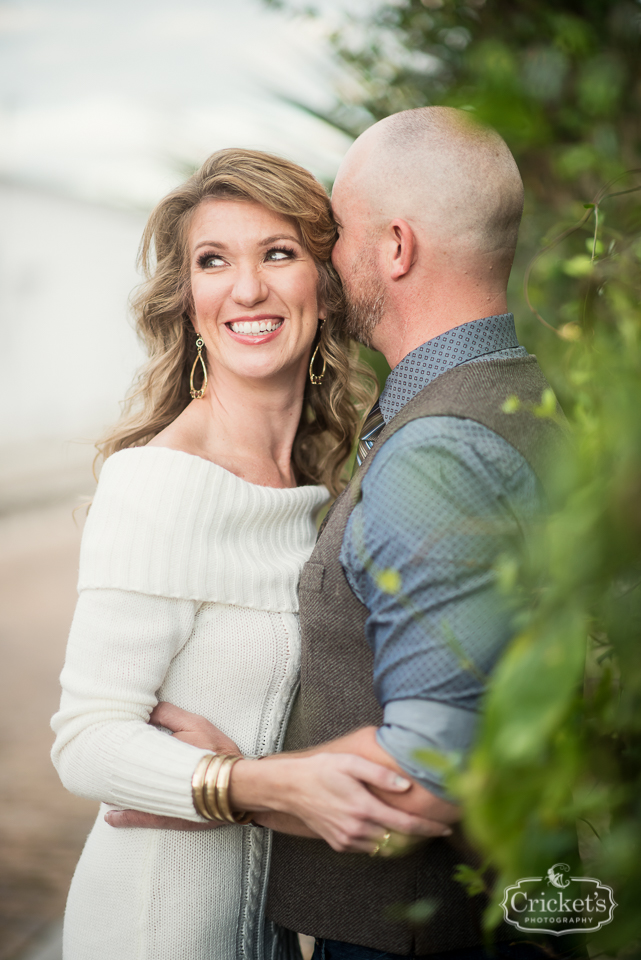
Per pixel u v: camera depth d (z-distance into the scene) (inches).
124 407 74.7
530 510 47.3
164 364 72.0
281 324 67.4
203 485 60.0
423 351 56.4
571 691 25.9
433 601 44.0
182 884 59.7
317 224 65.7
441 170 54.9
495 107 31.9
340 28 93.3
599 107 70.8
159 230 70.9
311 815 48.2
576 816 31.4
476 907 53.7
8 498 480.4
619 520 25.0
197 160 99.0
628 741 32.3
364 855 55.4
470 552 43.5
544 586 33.4
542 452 50.0
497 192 55.1
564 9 78.8
